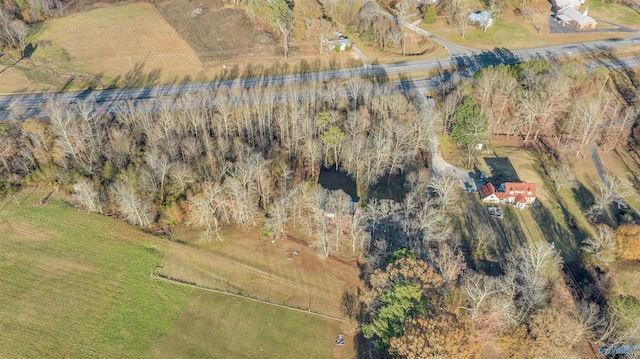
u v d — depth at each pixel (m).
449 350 73.69
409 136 127.56
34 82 155.62
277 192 120.56
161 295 99.00
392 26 179.38
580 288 104.44
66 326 91.62
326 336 92.62
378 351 87.56
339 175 128.50
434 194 121.94
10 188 118.12
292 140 130.00
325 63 164.75
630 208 122.06
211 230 112.12
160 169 112.88
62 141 117.00
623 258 108.56
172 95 149.00
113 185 114.94
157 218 115.00
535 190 122.25
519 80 145.50
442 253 97.62
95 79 157.50
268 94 143.12
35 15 188.38
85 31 184.50
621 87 154.88
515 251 108.38
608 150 139.00
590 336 94.56
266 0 172.88
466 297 91.62
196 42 174.00
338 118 135.12
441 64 165.25
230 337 92.00
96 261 104.50
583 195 126.06
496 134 145.38
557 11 193.25
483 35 181.00
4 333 89.56
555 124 142.62
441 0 193.00
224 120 128.62
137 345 89.88
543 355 84.06
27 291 97.19
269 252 108.69
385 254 99.56
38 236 108.75
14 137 124.00
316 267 105.25
